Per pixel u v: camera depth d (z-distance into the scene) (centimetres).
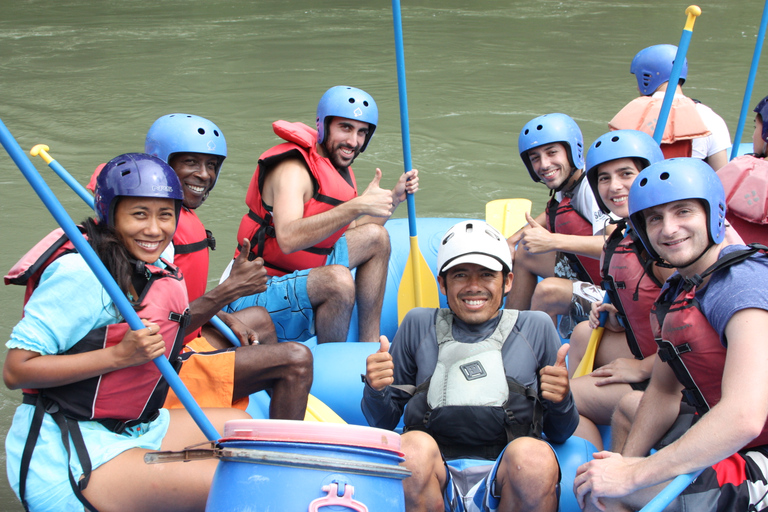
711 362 172
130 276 177
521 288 319
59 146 604
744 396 153
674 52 355
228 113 707
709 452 155
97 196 175
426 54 995
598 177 248
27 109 718
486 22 1262
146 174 173
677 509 170
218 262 411
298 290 291
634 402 209
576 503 201
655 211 176
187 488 174
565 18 1290
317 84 826
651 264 218
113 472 173
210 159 245
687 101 314
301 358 222
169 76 870
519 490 176
